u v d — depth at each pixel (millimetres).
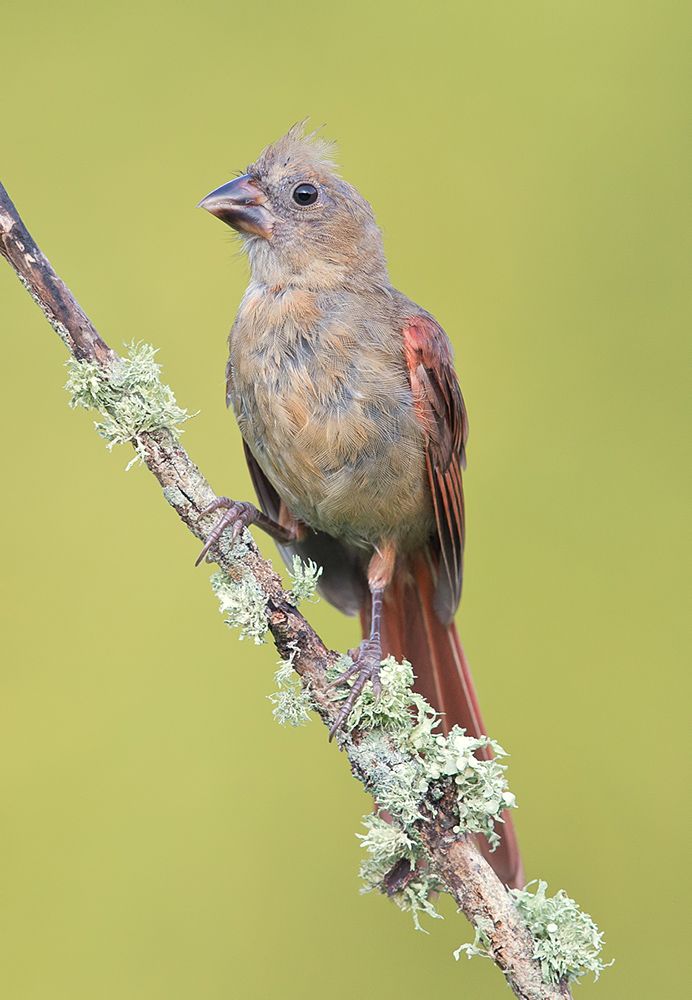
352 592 9828
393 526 9148
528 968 6438
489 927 6520
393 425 8797
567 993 6438
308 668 7121
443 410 9055
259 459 9172
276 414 8844
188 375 11422
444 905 9922
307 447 8812
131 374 7094
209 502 7137
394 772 6812
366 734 6977
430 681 9461
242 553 7145
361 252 9156
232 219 9172
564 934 6457
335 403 8742
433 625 9531
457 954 6523
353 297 8969
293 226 9055
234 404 9297
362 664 7113
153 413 7090
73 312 7051
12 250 6922
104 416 7094
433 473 9000
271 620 7141
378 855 6824
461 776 6746
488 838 6727
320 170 9148
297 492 9062
